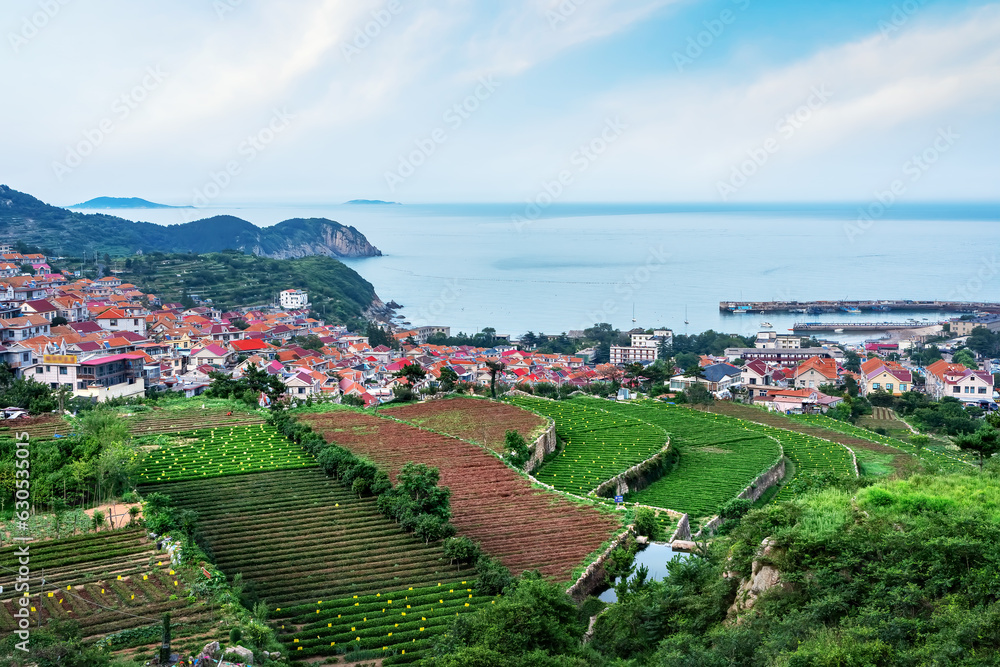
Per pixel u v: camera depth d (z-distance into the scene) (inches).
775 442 5147.6
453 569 2775.6
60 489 3107.8
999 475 2532.0
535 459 4264.3
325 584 2645.2
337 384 6875.0
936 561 1834.4
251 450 3954.2
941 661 1560.0
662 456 4547.2
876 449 5206.7
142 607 2311.8
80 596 2362.2
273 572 2714.1
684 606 2186.3
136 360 6215.6
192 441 4094.5
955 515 2000.5
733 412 6382.9
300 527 3053.6
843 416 6422.2
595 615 2485.2
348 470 3474.4
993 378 7746.1
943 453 5162.4
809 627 1795.0
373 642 2315.5
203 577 2488.9
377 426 4594.0
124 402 4997.5
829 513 2143.2
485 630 2070.6
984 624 1615.4
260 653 2100.1
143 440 4055.1
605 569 2878.9
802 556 1993.1
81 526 2874.0
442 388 6254.9
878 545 1942.7
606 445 4781.0
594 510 3380.9
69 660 1942.7
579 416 5600.4
